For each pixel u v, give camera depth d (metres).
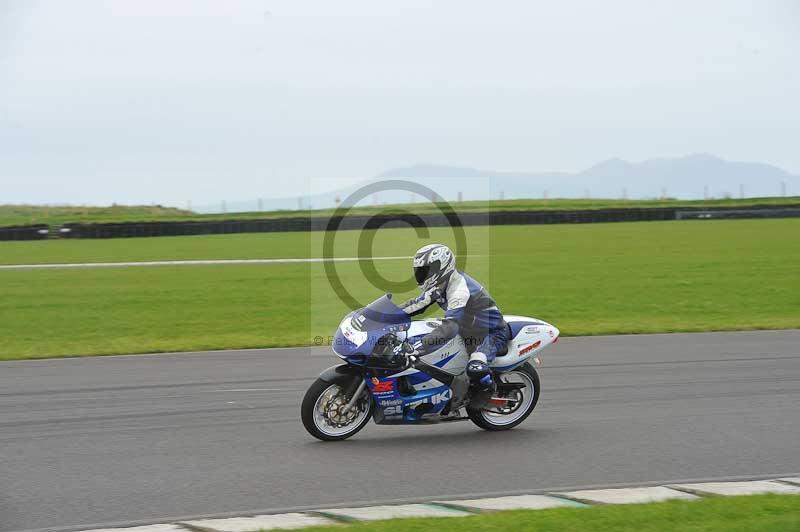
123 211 89.12
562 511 8.73
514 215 71.50
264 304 30.78
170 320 27.00
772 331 24.02
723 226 68.00
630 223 73.25
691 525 8.22
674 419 13.66
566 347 21.34
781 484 10.07
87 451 11.75
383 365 12.09
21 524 8.77
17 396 15.65
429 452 11.71
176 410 14.43
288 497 9.68
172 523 8.75
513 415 13.16
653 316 27.02
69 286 35.81
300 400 15.26
